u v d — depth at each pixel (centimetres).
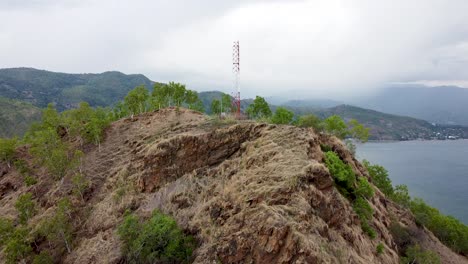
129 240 3262
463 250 5903
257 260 2369
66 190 4669
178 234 3080
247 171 3303
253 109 6544
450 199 14325
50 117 6431
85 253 3531
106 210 4031
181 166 4112
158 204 3769
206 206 3250
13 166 6219
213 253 2666
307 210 2520
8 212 4841
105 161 5103
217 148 4078
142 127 5894
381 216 4353
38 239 3956
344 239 2761
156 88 7306
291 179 2752
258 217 2556
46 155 5094
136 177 4259
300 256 2212
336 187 3381
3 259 3728
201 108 8275
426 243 4744
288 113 5528
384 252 3353
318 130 4950
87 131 5791
